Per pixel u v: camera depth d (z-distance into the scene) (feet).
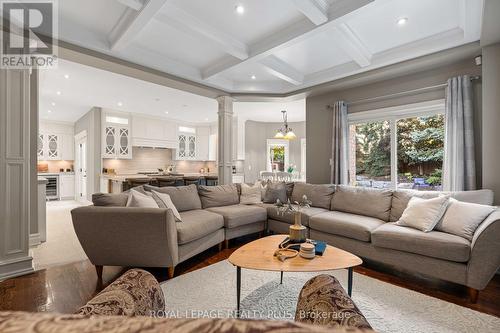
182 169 27.43
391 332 5.38
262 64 11.22
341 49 10.69
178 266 8.90
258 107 19.65
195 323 1.20
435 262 7.25
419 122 11.81
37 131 10.92
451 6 7.76
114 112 21.15
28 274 8.05
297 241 7.31
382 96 12.44
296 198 13.28
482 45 8.84
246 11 8.07
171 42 10.30
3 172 7.70
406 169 12.23
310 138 15.65
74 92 16.07
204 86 13.92
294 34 8.87
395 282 7.77
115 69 11.06
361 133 13.85
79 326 1.17
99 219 7.32
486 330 5.44
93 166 20.27
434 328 5.51
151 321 1.23
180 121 26.11
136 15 7.66
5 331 1.09
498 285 7.55
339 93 14.24
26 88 8.16
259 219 11.91
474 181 9.40
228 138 15.24
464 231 7.25
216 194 12.71
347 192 11.56
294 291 7.09
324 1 7.47
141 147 24.32
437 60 10.08
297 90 14.79
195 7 7.82
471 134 9.46
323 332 1.16
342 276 8.20
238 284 6.00
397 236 7.92
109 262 7.69
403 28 9.01
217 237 10.23
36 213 10.90
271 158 26.63
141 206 8.31
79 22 8.80
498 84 8.63
